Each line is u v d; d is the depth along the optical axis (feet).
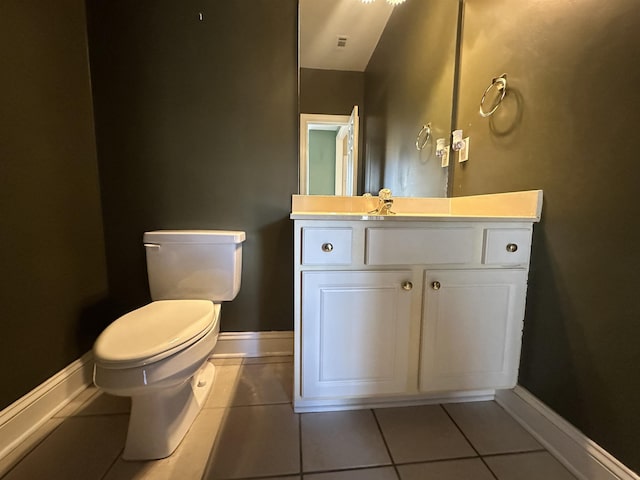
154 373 2.83
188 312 3.68
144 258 4.98
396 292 3.65
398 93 5.50
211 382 4.50
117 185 4.83
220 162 4.95
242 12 4.74
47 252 3.80
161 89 4.74
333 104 5.23
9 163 3.30
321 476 3.01
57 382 3.90
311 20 4.99
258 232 5.13
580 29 3.02
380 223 3.53
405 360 3.77
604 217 2.83
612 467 2.77
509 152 4.03
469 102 4.87
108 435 3.51
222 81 4.82
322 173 5.30
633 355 2.60
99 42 4.57
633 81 2.55
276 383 4.58
